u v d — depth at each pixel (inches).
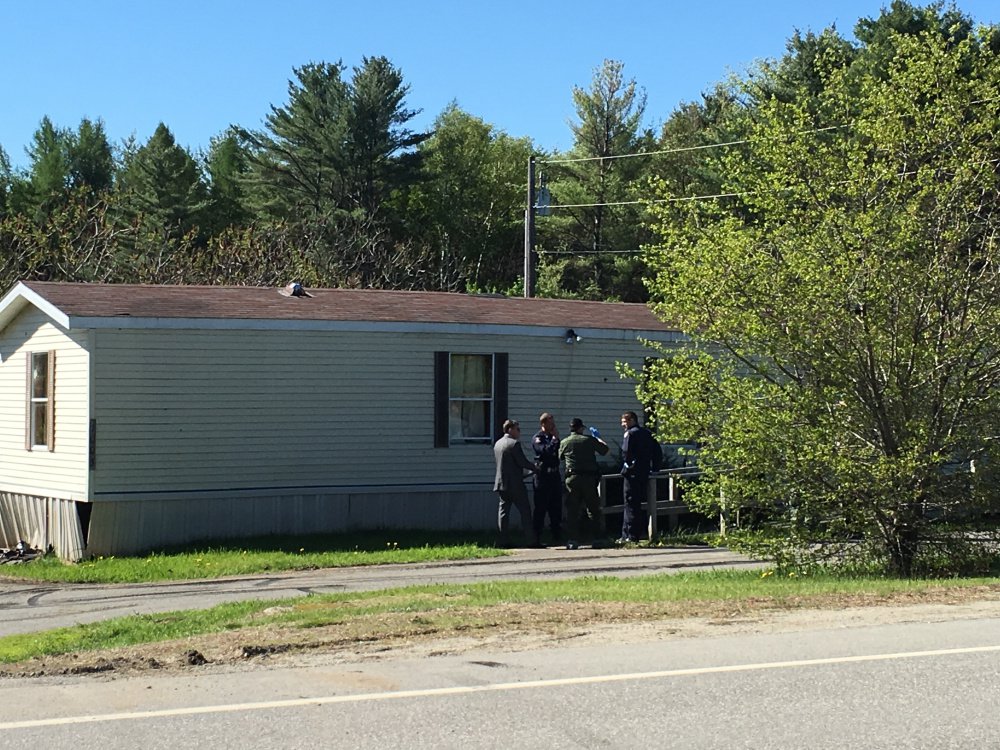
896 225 553.6
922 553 586.9
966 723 275.0
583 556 730.8
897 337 564.4
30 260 1485.0
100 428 778.8
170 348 797.9
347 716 290.5
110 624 468.1
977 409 572.7
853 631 386.0
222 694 316.8
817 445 561.9
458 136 2733.8
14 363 890.7
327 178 2317.9
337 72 2406.5
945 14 1478.8
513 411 900.6
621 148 2417.6
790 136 578.9
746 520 639.8
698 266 579.8
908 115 569.9
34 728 287.4
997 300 563.2
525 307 968.9
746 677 321.4
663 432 605.6
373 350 858.8
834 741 263.0
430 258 2304.4
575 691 309.9
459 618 424.5
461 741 267.7
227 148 2842.0
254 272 1632.6
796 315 559.8
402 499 866.8
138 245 1726.1
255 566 696.4
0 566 764.6
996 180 566.3
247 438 819.4
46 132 3120.1
